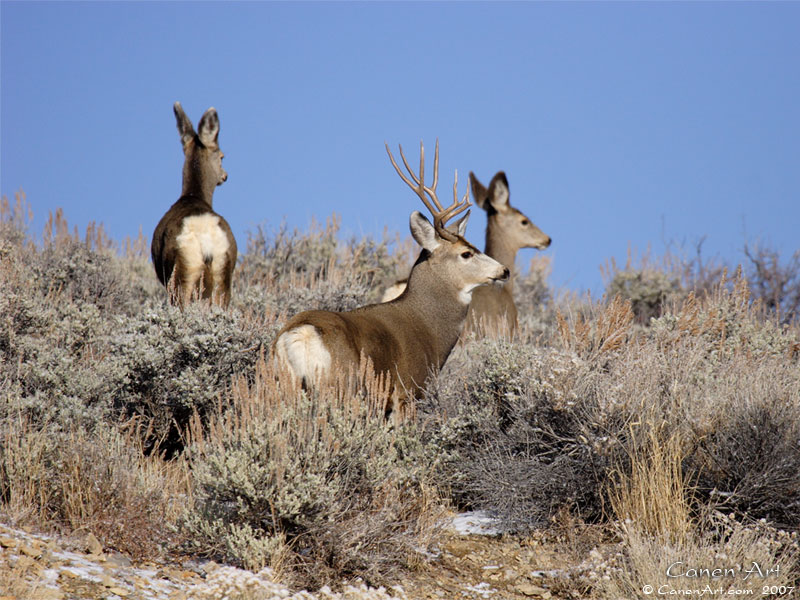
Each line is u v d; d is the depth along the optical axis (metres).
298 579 21.84
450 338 32.47
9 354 30.41
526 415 28.25
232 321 33.69
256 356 32.88
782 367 30.17
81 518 22.36
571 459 26.92
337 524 22.47
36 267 42.62
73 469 23.02
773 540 23.72
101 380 29.28
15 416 26.36
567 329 33.06
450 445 28.97
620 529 24.52
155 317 32.22
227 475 22.17
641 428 26.55
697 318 36.31
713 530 24.83
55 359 29.75
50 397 28.03
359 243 57.62
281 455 22.69
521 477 26.72
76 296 42.09
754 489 24.92
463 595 22.47
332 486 22.86
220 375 31.86
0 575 18.20
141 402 30.61
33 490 22.73
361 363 25.66
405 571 23.45
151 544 22.19
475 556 24.72
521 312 58.22
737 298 39.19
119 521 22.12
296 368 26.17
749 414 26.06
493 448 28.39
